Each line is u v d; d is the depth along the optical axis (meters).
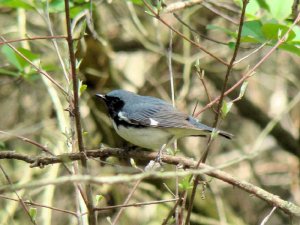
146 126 9.44
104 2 13.15
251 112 14.77
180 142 13.99
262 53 14.73
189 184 6.33
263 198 7.00
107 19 14.86
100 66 12.87
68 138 7.46
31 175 12.39
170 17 13.96
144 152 7.92
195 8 12.88
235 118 15.90
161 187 13.21
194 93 15.29
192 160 7.29
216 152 15.20
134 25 13.66
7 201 12.02
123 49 14.59
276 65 14.94
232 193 14.80
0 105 14.58
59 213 13.47
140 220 13.12
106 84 13.15
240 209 14.75
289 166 14.75
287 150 14.74
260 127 14.81
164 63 14.57
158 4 7.00
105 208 6.80
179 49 14.19
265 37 7.97
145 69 14.74
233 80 14.63
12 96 14.58
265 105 15.57
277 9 8.39
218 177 7.09
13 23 14.63
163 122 9.33
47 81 11.62
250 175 14.55
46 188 11.74
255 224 14.55
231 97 14.73
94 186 12.87
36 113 14.36
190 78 14.64
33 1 9.03
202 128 9.16
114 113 9.78
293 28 8.01
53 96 11.54
